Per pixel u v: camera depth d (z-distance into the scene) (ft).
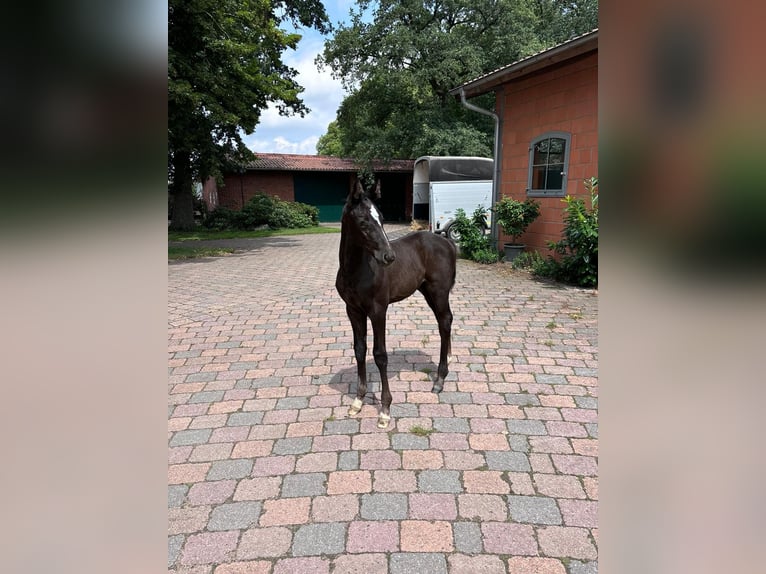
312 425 9.31
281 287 22.86
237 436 8.94
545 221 26.16
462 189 38.01
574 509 6.82
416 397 10.44
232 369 12.25
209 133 40.29
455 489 7.29
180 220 54.19
